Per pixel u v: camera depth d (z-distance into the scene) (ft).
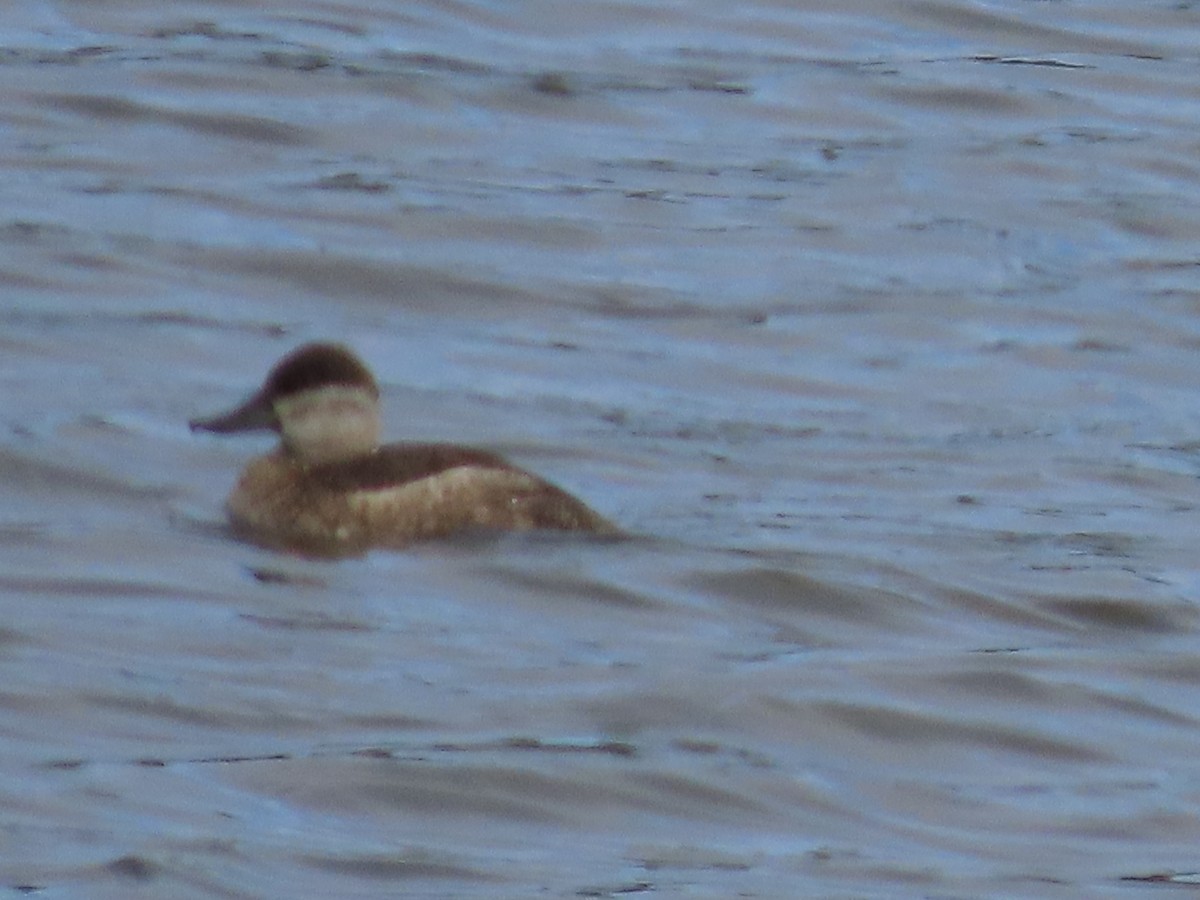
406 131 77.46
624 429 56.54
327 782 37.86
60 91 77.97
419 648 42.93
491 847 36.40
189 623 43.37
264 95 78.95
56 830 35.76
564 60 84.28
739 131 79.51
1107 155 78.79
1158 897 35.70
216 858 35.29
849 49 86.94
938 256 70.59
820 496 52.24
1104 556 49.19
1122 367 63.31
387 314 64.54
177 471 51.06
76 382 57.00
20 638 42.22
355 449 48.37
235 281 65.51
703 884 35.47
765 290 67.31
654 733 40.24
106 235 67.46
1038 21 89.76
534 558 46.78
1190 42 88.99
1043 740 41.11
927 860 36.83
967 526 50.72
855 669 42.93
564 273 67.72
